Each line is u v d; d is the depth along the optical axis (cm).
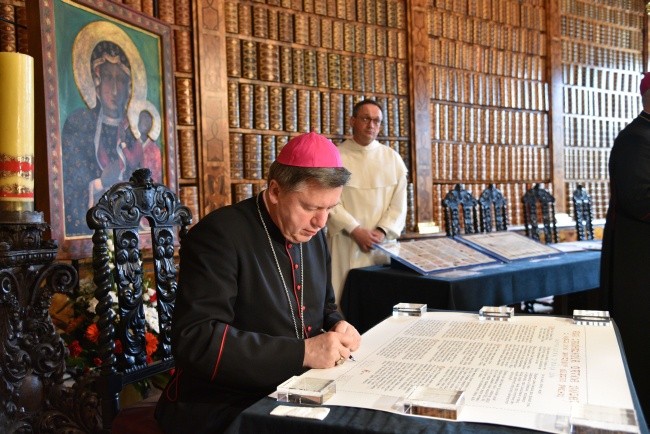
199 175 473
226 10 489
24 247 182
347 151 447
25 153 185
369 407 112
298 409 112
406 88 613
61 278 195
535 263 381
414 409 108
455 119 655
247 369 140
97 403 196
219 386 157
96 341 255
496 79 693
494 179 691
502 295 340
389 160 448
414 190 611
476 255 388
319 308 180
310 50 543
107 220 191
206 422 150
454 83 652
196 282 152
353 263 420
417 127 614
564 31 759
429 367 136
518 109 718
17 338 183
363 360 144
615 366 134
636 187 292
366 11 584
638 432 93
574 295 471
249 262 161
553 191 748
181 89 465
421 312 197
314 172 149
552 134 746
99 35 353
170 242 214
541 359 141
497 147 694
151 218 207
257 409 114
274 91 517
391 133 602
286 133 529
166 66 422
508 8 704
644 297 297
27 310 186
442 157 643
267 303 162
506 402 112
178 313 150
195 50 469
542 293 366
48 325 192
